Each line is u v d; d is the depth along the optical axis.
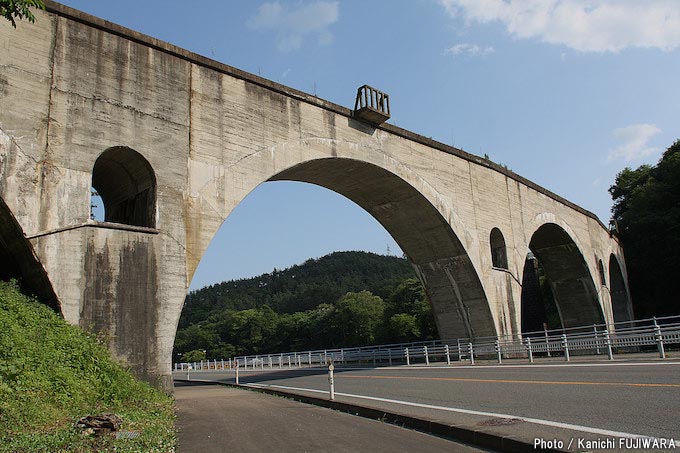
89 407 9.77
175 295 14.59
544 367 16.94
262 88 18.55
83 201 13.54
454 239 25.42
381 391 13.79
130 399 11.34
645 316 44.91
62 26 14.20
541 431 7.14
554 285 38.66
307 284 139.88
